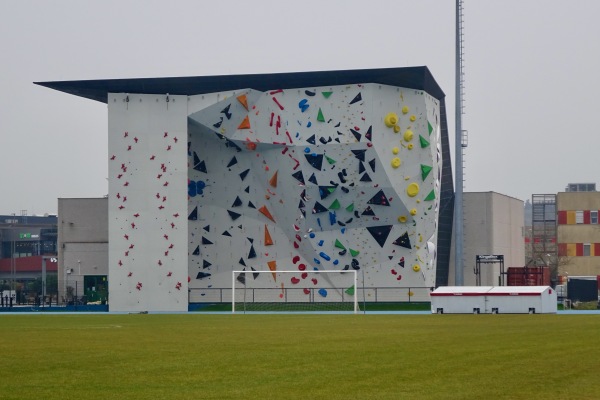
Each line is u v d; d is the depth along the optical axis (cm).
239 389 3023
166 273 10419
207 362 3806
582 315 8275
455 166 11075
